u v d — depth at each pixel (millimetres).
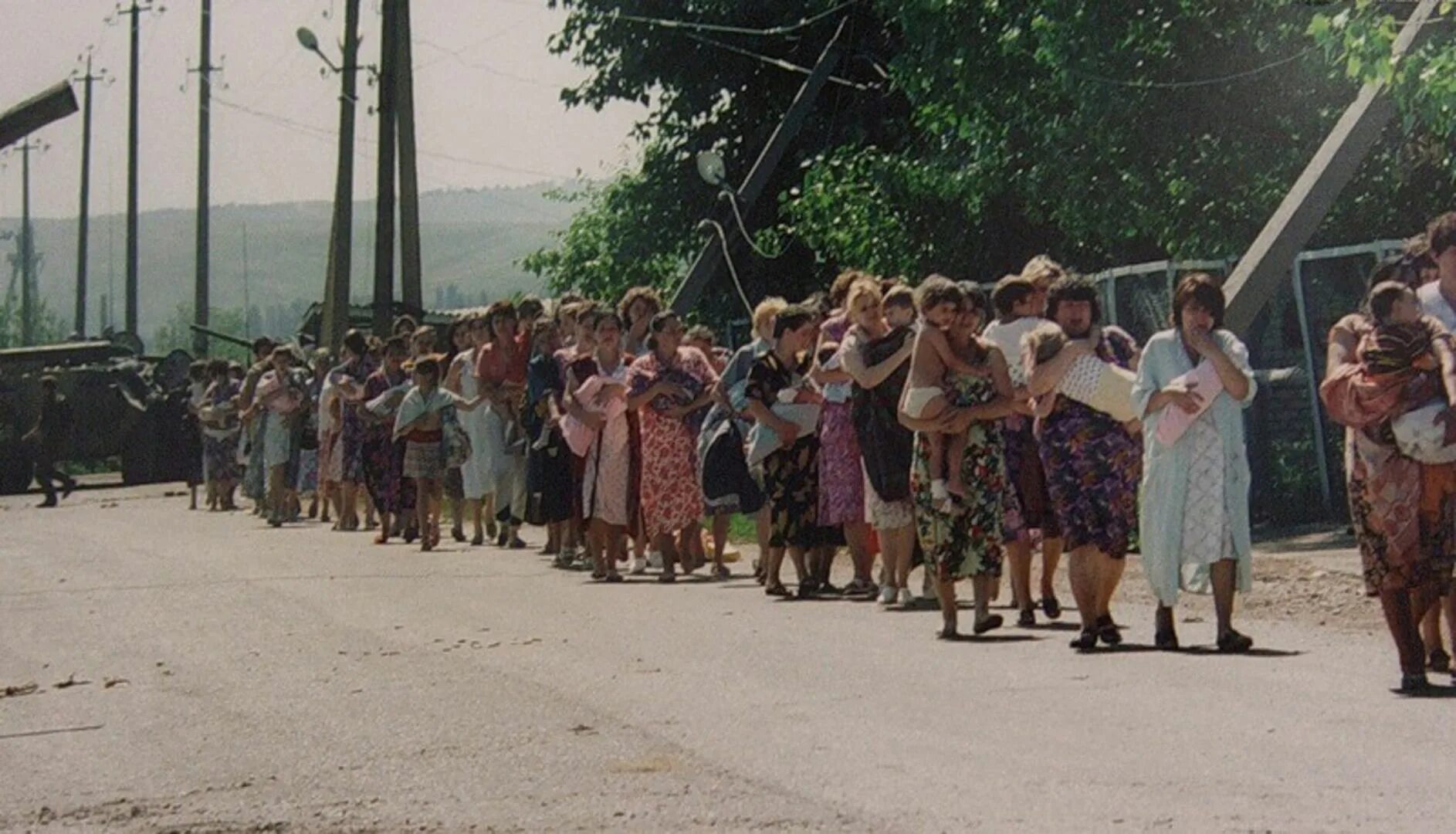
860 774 8977
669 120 43562
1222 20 25141
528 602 17016
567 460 20297
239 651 14133
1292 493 22391
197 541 26297
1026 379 13148
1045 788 8508
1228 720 10094
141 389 50219
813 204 33156
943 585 13867
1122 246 29641
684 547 19922
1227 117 25484
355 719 11016
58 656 14289
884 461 15828
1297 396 22375
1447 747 9266
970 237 31984
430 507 23938
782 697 11266
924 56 29156
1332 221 24406
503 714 10961
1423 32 19250
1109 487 13023
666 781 9000
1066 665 12305
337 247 44406
